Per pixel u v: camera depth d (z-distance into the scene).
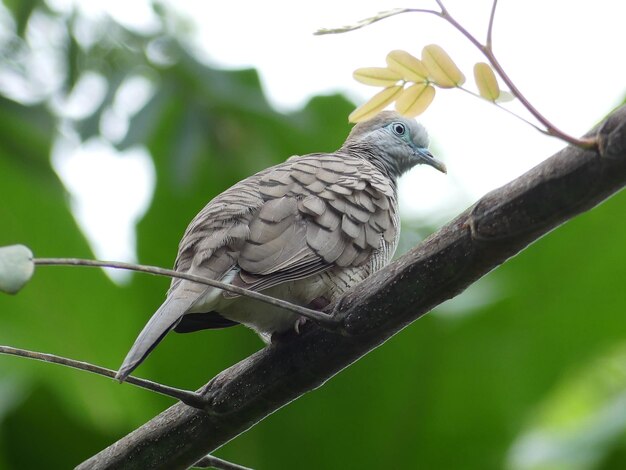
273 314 7.39
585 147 5.18
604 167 5.26
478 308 11.38
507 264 11.54
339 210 7.91
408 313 6.16
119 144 10.88
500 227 5.66
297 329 6.94
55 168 11.49
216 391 6.75
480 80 5.28
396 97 5.67
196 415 6.85
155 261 12.36
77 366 5.81
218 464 7.29
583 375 14.36
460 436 11.39
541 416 13.17
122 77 10.96
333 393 11.20
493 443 11.41
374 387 11.26
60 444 11.62
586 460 11.58
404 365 11.27
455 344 11.36
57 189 11.52
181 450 6.92
